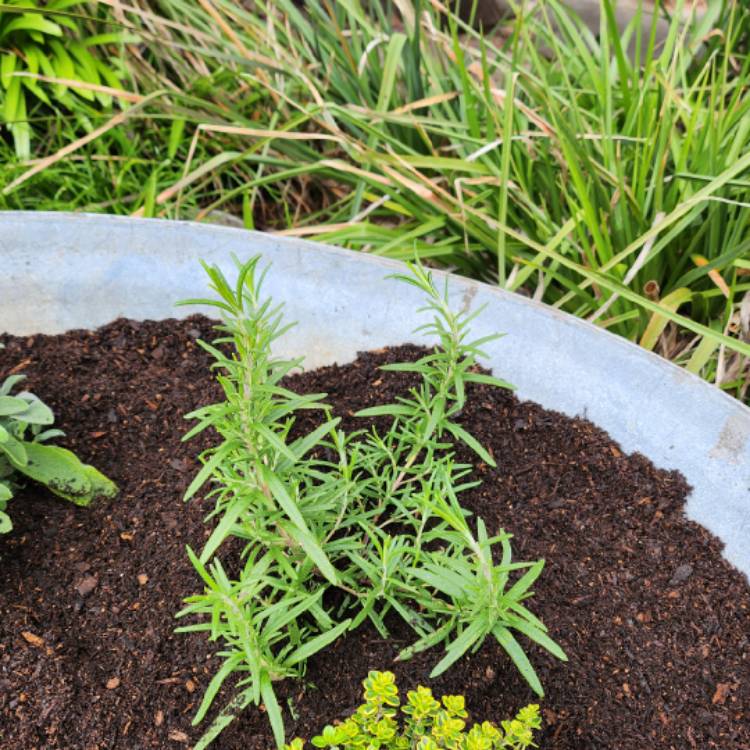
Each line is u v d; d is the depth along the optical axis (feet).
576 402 2.22
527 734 1.59
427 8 3.06
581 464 2.18
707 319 2.82
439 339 2.32
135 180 3.37
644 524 2.10
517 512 2.12
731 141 2.75
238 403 1.64
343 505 1.90
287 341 2.39
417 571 1.72
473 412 2.26
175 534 2.06
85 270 2.39
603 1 2.68
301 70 3.06
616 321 2.58
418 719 1.59
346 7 3.06
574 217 2.61
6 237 2.34
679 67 2.98
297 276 2.35
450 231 2.95
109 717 1.82
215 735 1.75
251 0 3.73
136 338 2.42
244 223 3.08
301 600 1.81
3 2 3.31
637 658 1.91
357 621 1.81
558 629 1.94
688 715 1.85
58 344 2.40
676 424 2.11
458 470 2.18
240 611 1.64
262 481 1.73
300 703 1.84
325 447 2.20
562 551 2.06
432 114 3.12
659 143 2.59
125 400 2.30
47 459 2.06
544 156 2.76
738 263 2.53
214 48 3.50
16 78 3.34
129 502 2.11
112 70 3.58
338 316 2.35
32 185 3.26
